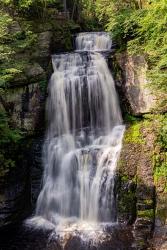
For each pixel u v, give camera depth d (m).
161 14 9.40
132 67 11.09
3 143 9.69
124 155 9.83
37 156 10.80
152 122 10.27
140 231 8.77
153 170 9.38
